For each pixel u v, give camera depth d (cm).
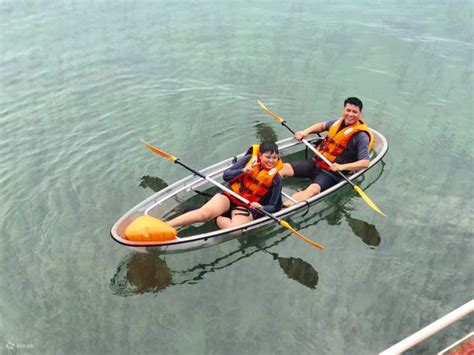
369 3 1027
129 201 493
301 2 1022
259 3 1014
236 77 744
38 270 413
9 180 522
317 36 874
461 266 429
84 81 721
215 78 739
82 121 629
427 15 970
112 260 425
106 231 454
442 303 394
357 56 809
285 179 546
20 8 962
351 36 877
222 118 647
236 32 883
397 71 768
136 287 403
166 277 414
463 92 717
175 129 619
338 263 434
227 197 467
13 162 550
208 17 940
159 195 484
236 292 402
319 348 356
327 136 533
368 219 487
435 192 521
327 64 784
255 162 458
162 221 451
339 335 365
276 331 368
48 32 866
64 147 578
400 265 430
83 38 847
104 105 665
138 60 782
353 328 371
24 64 759
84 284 402
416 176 545
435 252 445
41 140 589
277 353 352
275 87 721
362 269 427
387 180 538
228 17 942
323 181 514
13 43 823
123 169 543
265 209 461
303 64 783
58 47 815
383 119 651
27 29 874
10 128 611
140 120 635
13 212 477
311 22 927
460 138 616
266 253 445
